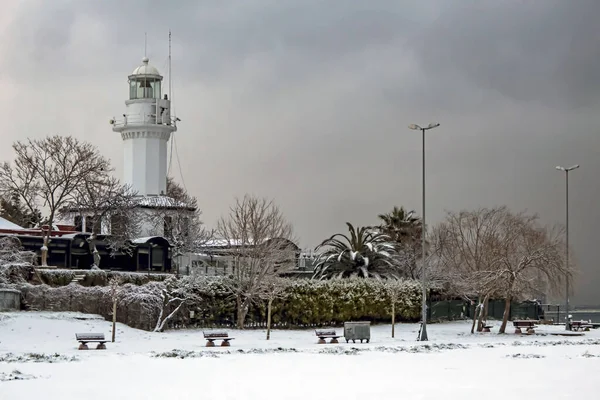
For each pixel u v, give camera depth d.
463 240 77.44
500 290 69.56
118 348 48.56
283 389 30.48
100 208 86.44
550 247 67.88
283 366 38.34
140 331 59.44
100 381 32.22
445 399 28.31
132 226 89.44
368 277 81.31
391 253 86.19
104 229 93.25
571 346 53.62
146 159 109.62
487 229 75.31
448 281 84.38
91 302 62.78
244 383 32.09
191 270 80.81
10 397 27.86
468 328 75.69
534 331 71.25
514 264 67.50
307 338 60.72
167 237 99.81
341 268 83.38
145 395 28.80
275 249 71.00
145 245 86.81
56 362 39.38
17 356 42.19
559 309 98.50
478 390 30.39
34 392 29.00
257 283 68.12
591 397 28.81
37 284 66.62
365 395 29.11
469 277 71.69
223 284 68.12
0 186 84.19
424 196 61.16
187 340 55.84
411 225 109.12
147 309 60.72
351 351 47.47
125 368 36.91
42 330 55.16
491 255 70.81
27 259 72.69
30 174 84.88
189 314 65.12
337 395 29.09
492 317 91.88
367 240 85.19
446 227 93.44
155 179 109.81
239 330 66.75
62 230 99.12
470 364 39.72
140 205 98.00
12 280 65.12
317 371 36.31
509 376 34.75
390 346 52.47
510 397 28.78
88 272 69.94
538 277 69.19
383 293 78.88
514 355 44.91
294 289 72.25
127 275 71.19
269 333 61.03
